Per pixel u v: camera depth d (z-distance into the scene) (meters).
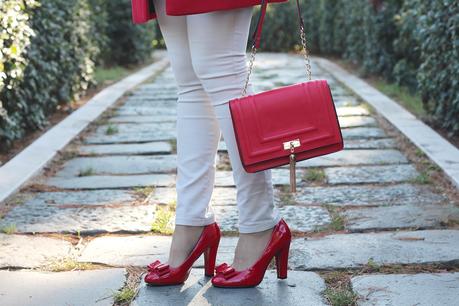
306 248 2.60
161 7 2.10
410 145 4.46
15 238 2.74
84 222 2.95
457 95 4.42
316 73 9.10
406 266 2.41
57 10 6.00
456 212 3.01
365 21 8.27
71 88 6.33
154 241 2.71
